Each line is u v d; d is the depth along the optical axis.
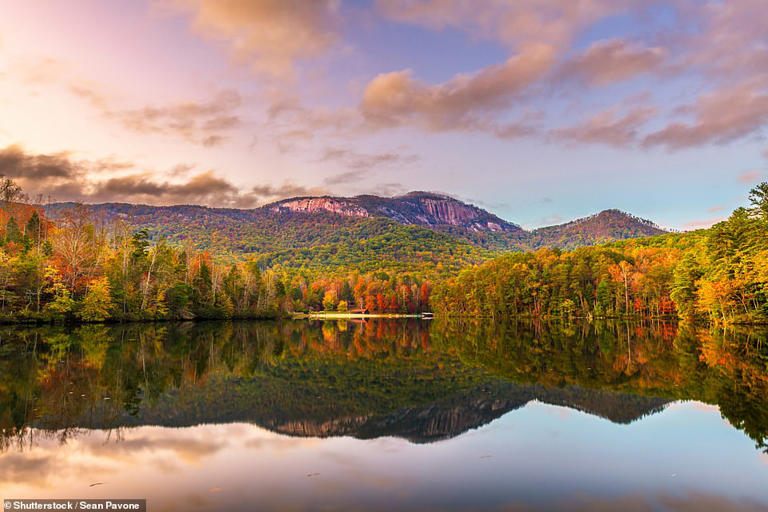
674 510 9.98
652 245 143.25
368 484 11.47
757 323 58.84
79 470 12.44
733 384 23.78
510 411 19.39
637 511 9.91
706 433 15.74
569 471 12.36
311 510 9.88
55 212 82.50
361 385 25.52
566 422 17.50
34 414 18.27
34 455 13.66
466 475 12.10
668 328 67.94
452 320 121.19
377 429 16.80
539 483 11.53
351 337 61.06
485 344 49.72
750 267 57.81
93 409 19.19
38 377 25.64
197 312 92.25
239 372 29.45
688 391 22.42
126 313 74.19
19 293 60.91
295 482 11.57
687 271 72.81
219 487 11.25
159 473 12.23
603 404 20.31
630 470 12.42
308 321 113.88
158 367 30.08
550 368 31.12
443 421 17.89
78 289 66.94
